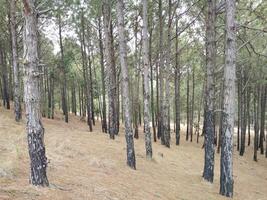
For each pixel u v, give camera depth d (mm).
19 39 26016
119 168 11898
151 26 26344
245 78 28766
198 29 25484
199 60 31234
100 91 39344
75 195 7387
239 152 30688
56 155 11562
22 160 9836
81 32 28172
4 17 24000
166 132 23312
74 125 30078
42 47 31406
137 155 15742
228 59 11492
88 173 9930
